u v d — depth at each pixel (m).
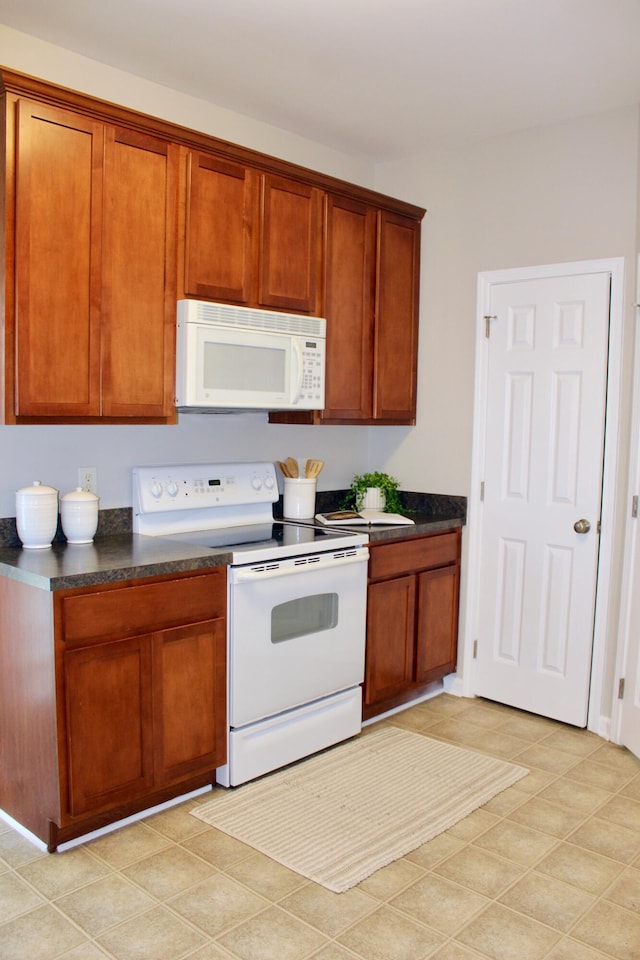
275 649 2.79
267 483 3.44
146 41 2.66
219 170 2.85
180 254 2.76
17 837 2.40
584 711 3.33
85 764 2.28
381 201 3.53
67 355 2.48
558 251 3.34
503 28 2.51
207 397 2.80
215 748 2.65
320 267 3.29
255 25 2.53
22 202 2.33
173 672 2.49
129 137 2.58
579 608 3.32
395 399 3.74
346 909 2.07
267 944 1.93
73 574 2.20
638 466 3.08
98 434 2.94
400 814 2.58
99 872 2.22
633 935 1.99
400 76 2.91
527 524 3.49
